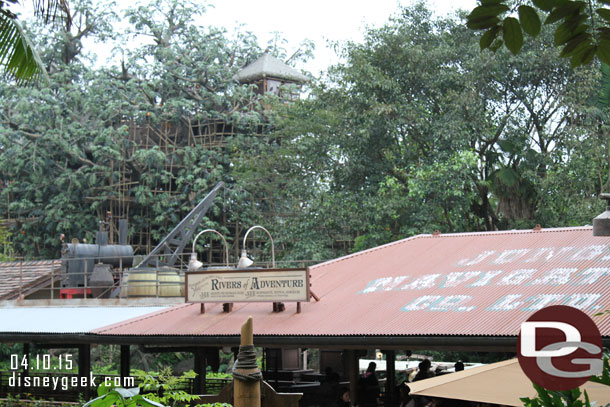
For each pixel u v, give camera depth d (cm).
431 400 1653
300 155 4150
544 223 3359
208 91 5631
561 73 3475
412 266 1895
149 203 5441
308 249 3653
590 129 3269
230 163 5509
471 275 1705
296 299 1766
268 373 2466
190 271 1934
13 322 2286
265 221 4675
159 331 1856
